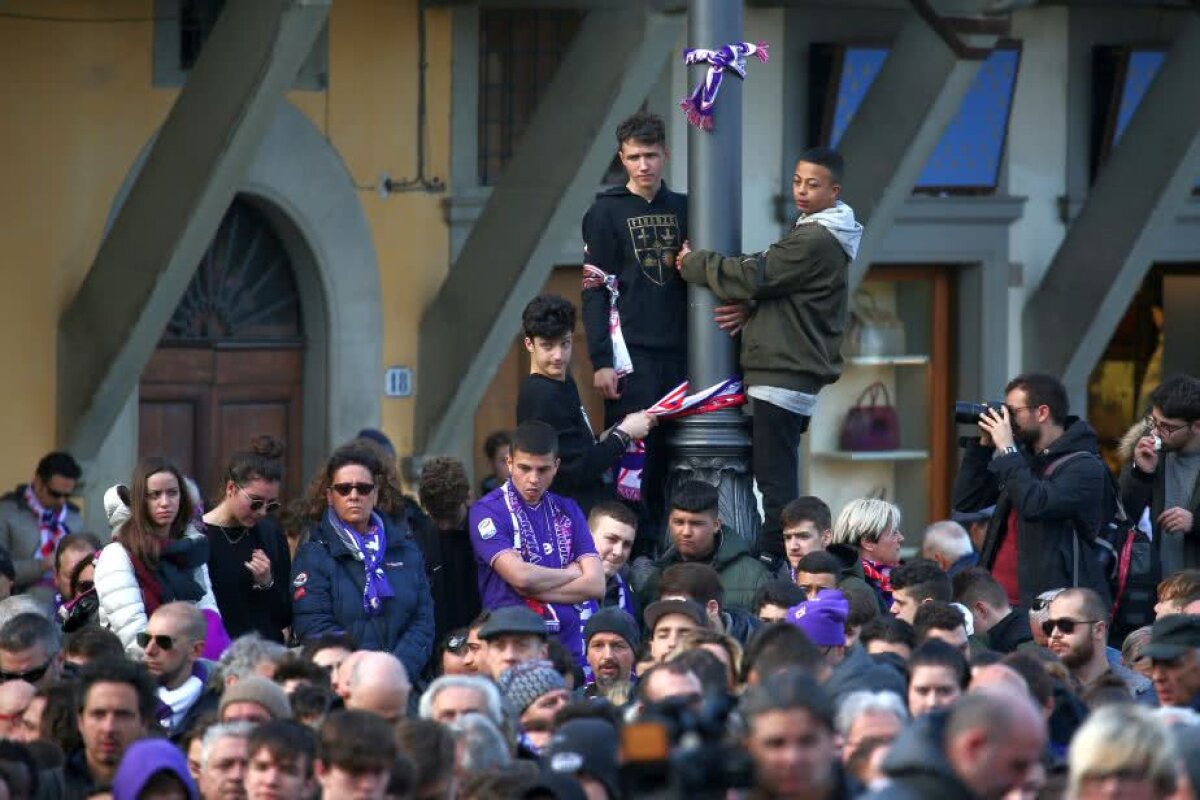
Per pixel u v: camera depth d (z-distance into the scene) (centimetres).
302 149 5391
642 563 3488
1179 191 6094
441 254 5641
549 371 3431
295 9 4691
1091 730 1855
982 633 3384
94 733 2561
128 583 3222
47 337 5059
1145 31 6400
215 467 5391
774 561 3466
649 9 5122
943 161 6156
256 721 2475
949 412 6347
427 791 2291
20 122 5022
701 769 1739
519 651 2878
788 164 5969
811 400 3400
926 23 5641
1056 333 6284
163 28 5212
